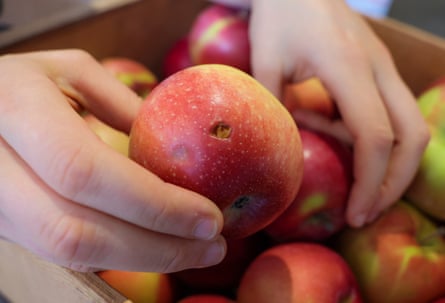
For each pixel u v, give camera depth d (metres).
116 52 0.50
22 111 0.23
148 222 0.22
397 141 0.35
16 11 0.50
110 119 0.30
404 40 0.45
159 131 0.24
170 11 0.54
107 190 0.22
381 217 0.35
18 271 0.30
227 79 0.26
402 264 0.34
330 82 0.35
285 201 0.27
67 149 0.22
